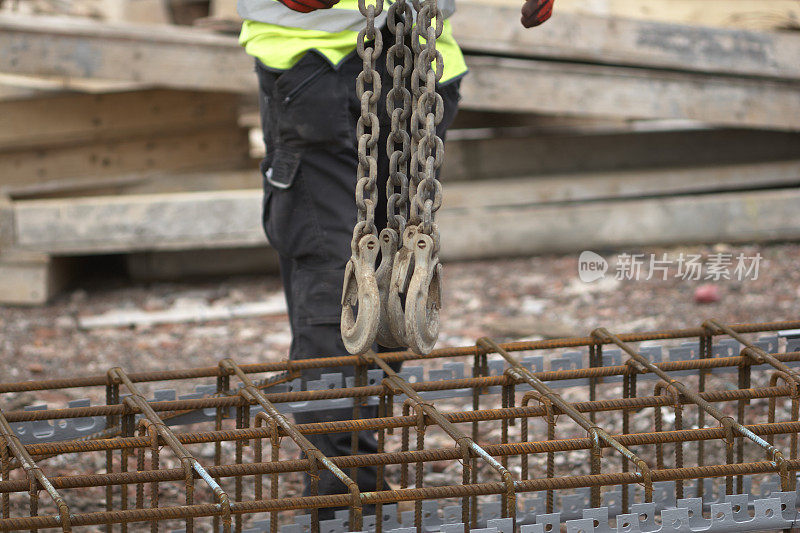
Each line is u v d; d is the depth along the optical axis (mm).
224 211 24734
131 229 24375
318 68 9969
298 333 10734
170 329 22000
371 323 7133
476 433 10938
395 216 7461
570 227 27266
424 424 8914
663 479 7922
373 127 7250
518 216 27109
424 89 7332
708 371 11117
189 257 26500
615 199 28266
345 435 10586
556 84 24938
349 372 10945
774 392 9531
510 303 22891
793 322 11227
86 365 19297
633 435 8492
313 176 10305
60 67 22375
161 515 7242
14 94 24719
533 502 10039
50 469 13445
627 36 25156
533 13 9516
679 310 21641
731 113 26266
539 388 9445
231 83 23422
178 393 17328
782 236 27453
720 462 13430
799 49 26125
